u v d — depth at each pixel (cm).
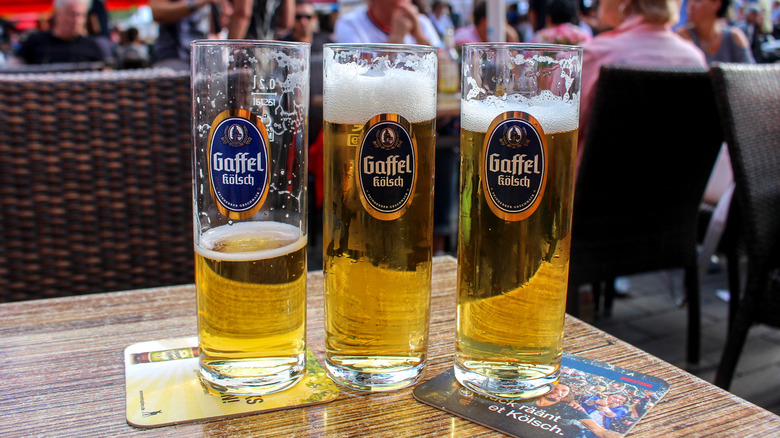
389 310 61
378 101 57
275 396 60
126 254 135
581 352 72
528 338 59
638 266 188
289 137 59
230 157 56
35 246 128
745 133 145
